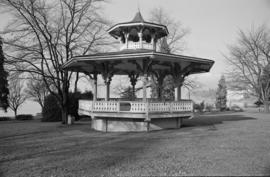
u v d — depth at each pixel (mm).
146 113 12625
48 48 20578
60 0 20953
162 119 14516
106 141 10625
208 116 27391
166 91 28000
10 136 12992
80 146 9562
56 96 21156
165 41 29516
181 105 14414
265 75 35562
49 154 8188
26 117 33312
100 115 13688
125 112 13008
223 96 51875
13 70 19594
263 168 5871
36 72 20031
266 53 34875
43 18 20953
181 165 6352
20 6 19359
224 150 8039
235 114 31203
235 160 6680
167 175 5578
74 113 25656
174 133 12656
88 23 22281
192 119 22734
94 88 15453
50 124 21125
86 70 17125
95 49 22688
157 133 12766
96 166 6523
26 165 6820
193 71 16844
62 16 21469
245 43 36125
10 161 7305
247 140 10023
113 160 7117
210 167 6066
